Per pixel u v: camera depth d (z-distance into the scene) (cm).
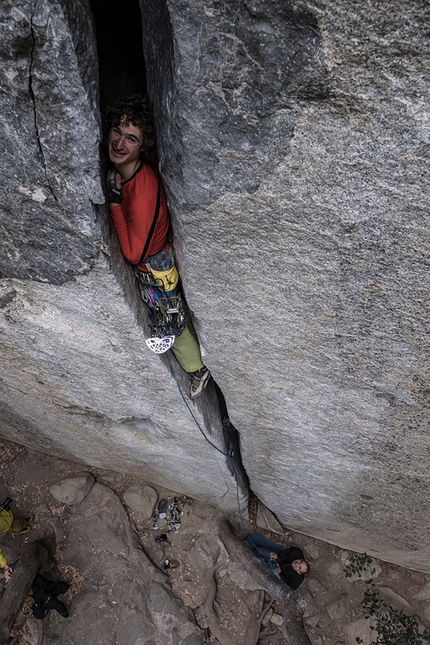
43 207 225
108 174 228
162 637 549
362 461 390
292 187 201
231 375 344
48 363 373
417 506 427
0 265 271
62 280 273
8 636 544
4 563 523
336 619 572
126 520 619
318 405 339
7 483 648
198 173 205
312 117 176
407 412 312
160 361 336
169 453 509
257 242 230
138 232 243
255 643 560
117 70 244
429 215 194
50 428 534
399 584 584
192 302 285
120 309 286
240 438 439
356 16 147
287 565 585
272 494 538
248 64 168
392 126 171
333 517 523
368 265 223
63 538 611
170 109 195
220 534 605
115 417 438
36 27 163
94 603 567
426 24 143
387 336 259
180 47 168
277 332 285
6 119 191
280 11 152
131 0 226
